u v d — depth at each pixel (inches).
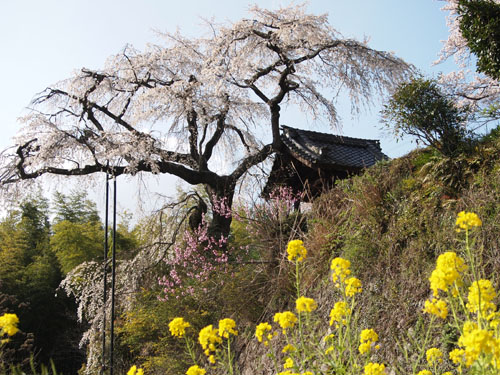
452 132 214.8
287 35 486.3
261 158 501.7
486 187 182.1
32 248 983.6
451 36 499.8
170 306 335.9
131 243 930.1
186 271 382.9
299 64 545.0
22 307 756.6
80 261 819.4
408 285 181.9
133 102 527.2
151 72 540.1
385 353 166.7
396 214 219.5
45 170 466.9
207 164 521.0
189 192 518.3
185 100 497.4
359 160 450.9
